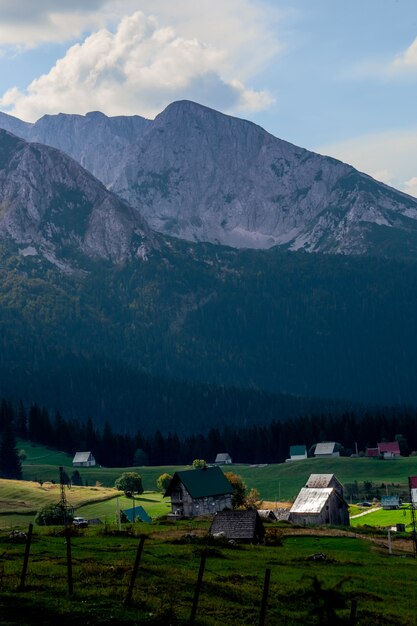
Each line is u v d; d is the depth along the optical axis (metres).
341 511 163.88
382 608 68.88
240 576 74.88
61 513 148.00
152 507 193.00
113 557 79.50
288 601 67.44
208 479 159.25
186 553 85.56
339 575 81.06
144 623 55.12
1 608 56.25
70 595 59.91
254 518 109.19
